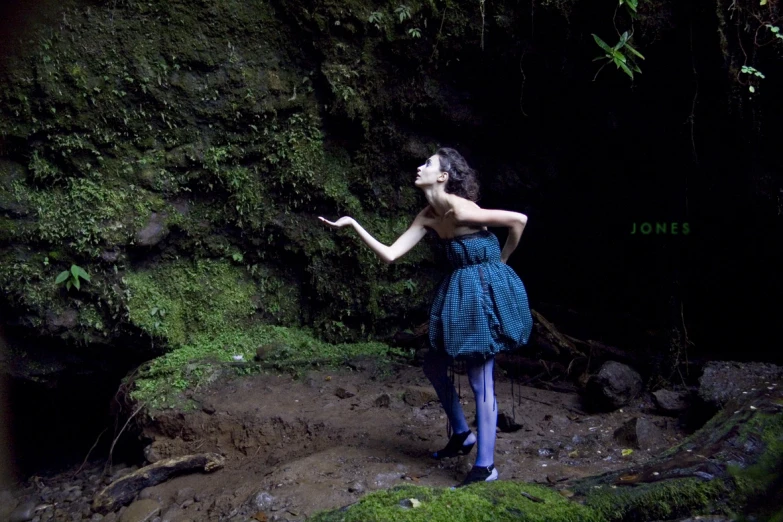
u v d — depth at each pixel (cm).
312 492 360
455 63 541
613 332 573
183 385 509
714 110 493
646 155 540
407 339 570
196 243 557
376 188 572
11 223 506
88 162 519
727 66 476
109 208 521
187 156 539
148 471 444
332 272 576
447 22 528
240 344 556
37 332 520
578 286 603
